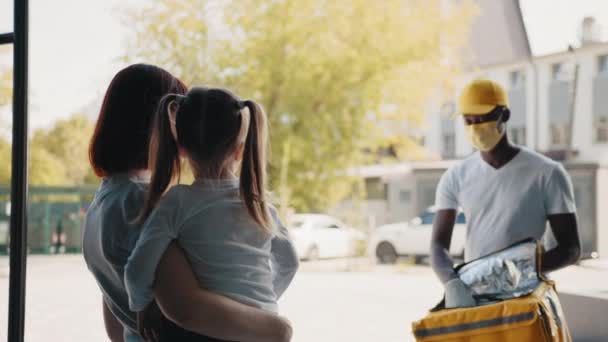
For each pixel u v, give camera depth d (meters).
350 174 17.23
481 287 2.23
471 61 17.52
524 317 2.01
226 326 1.30
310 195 17.16
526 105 16.23
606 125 14.35
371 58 17.34
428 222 12.45
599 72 14.47
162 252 1.30
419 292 9.34
